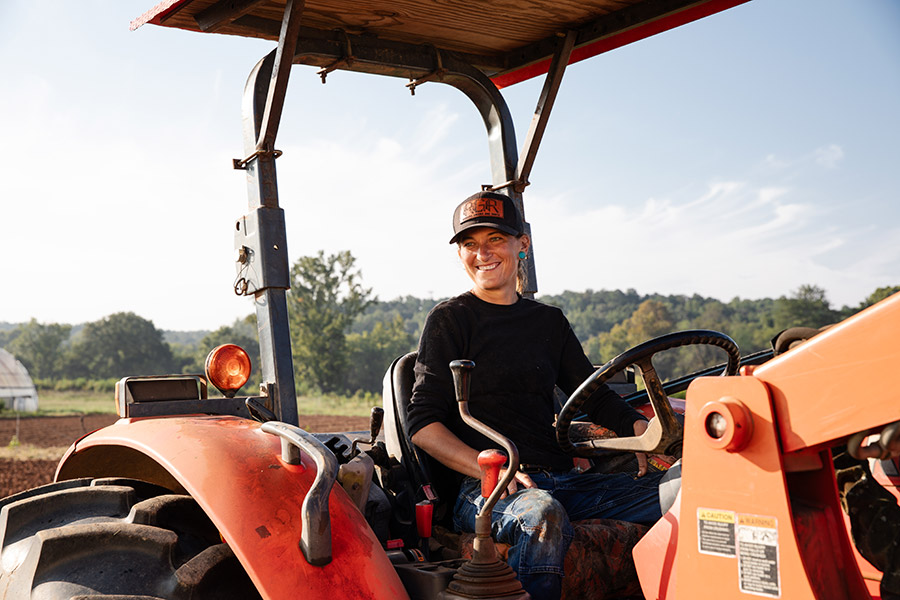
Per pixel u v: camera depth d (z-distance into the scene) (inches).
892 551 70.2
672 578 69.2
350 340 4183.1
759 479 59.4
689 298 6112.2
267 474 75.6
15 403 2431.1
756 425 59.7
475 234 106.1
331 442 105.5
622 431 104.5
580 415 124.5
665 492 74.5
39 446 1272.1
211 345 4854.8
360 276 3481.8
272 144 99.4
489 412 99.9
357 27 113.5
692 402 63.5
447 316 102.3
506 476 71.4
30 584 73.1
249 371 96.5
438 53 122.1
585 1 111.5
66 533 74.9
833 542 61.6
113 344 5689.0
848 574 61.9
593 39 119.9
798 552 57.0
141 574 73.2
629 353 72.1
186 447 79.2
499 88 137.6
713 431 61.6
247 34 106.3
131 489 86.9
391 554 79.0
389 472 101.7
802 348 58.4
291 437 74.5
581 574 85.4
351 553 71.5
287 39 94.7
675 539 69.8
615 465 108.5
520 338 103.8
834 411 56.3
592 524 90.8
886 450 54.9
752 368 61.6
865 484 73.0
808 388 57.7
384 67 118.3
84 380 4968.0
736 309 5782.5
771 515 58.5
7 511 85.1
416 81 125.2
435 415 96.8
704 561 61.7
